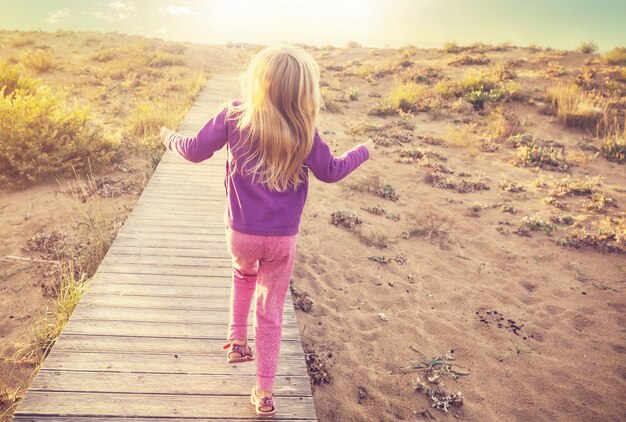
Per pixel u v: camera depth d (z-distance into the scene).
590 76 16.66
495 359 4.43
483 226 7.28
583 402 3.96
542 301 5.43
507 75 17.22
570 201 8.34
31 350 3.99
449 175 9.42
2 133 7.55
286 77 1.88
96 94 14.61
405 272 5.89
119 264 4.33
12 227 6.19
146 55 22.12
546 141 11.73
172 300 3.79
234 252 2.20
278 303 2.32
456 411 3.79
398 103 14.49
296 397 2.84
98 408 2.60
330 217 7.25
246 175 2.05
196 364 3.04
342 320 4.83
